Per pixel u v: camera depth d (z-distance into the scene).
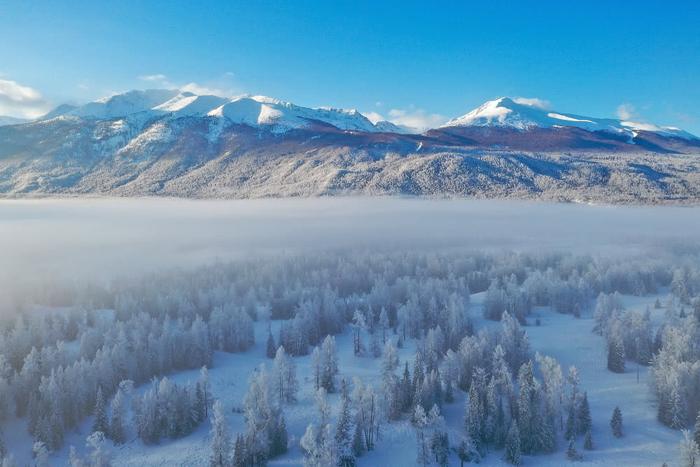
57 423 86.25
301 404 99.69
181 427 90.06
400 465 82.06
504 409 94.88
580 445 87.75
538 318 155.62
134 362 107.88
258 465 78.25
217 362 124.75
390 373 95.94
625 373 115.31
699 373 93.81
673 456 83.25
